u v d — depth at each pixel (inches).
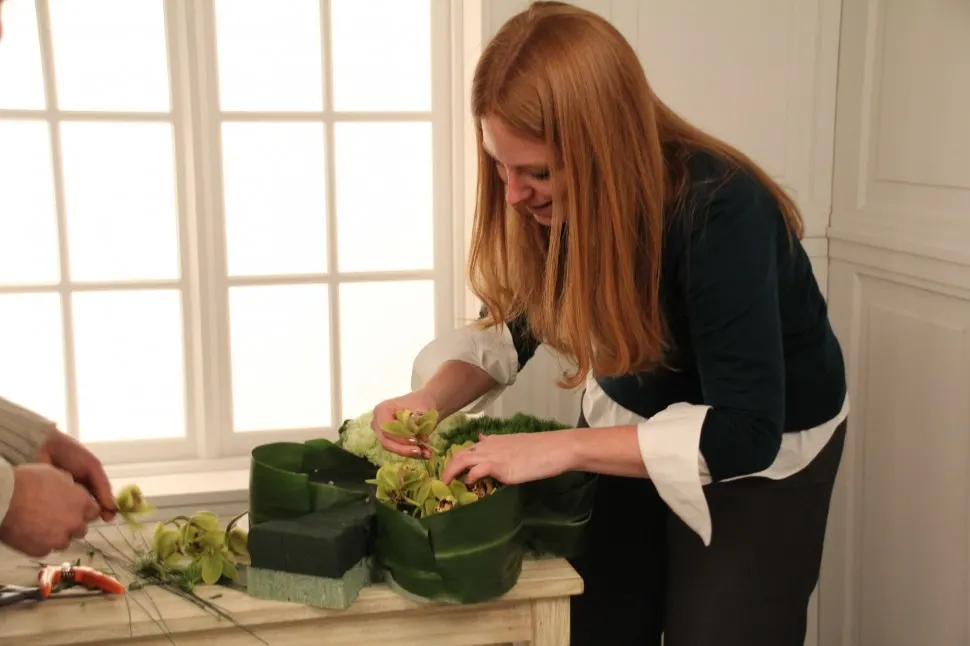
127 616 53.0
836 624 91.2
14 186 84.7
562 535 59.3
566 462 55.4
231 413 90.4
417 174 91.7
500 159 54.3
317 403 92.9
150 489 83.3
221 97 87.4
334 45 88.7
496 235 61.6
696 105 86.4
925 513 79.3
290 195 89.8
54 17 83.7
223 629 54.0
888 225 82.0
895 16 81.3
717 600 61.7
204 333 88.3
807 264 60.9
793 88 87.7
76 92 85.0
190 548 56.5
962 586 75.5
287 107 88.8
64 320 86.4
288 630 54.7
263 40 87.5
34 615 53.1
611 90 51.4
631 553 70.2
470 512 53.1
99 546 62.2
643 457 54.7
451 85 90.4
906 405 81.1
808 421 61.8
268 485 59.0
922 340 79.0
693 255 54.7
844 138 87.9
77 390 87.8
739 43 86.1
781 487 61.5
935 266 76.3
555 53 51.3
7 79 83.4
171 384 89.7
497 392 70.5
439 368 67.9
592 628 71.9
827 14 87.2
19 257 85.7
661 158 53.6
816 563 64.1
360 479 62.9
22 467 52.7
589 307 54.7
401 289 92.7
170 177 87.6
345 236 91.2
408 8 89.5
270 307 90.6
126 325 88.1
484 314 69.0
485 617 56.7
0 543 53.9
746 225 54.1
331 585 53.1
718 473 54.4
